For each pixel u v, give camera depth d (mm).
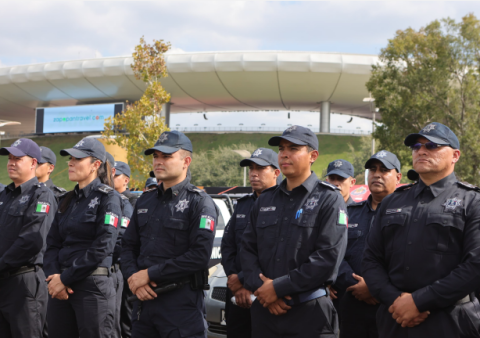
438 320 2424
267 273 2812
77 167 3582
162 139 3250
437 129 2682
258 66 45125
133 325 3137
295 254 2742
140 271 2996
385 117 21125
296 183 2965
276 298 2648
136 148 19359
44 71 49344
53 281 3330
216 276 4832
